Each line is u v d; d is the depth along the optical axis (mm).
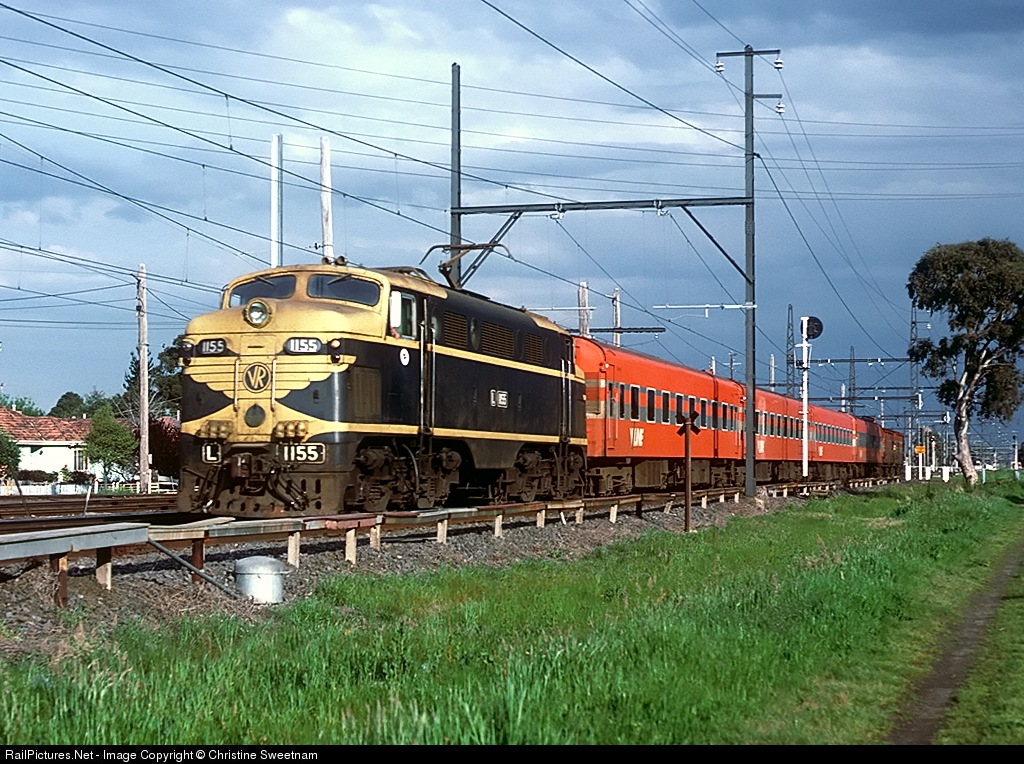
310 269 20922
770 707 9727
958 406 66438
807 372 55031
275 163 29891
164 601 13438
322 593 15344
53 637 11141
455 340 23031
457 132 34156
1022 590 18953
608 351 34188
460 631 12969
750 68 41344
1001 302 63031
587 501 28203
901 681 11234
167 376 76000
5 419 83625
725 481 47625
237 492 19734
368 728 8117
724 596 15344
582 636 12281
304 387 19312
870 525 34812
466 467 24625
